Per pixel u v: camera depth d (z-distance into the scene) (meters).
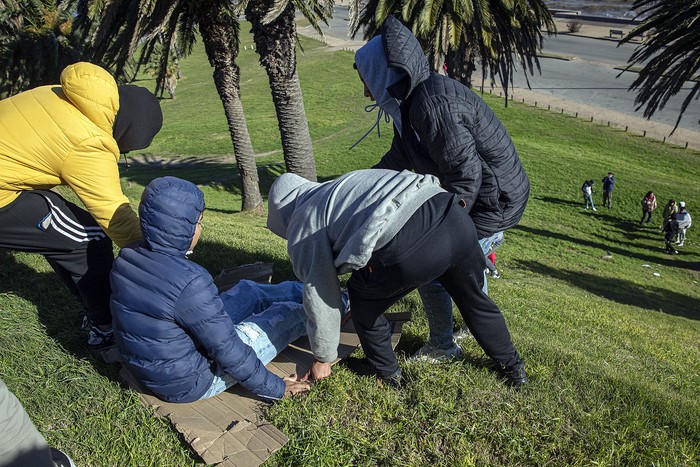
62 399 2.97
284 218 2.84
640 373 4.78
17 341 3.39
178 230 2.66
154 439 2.73
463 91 3.01
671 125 40.69
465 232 2.53
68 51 22.38
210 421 2.80
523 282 16.31
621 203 26.95
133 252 2.72
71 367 3.20
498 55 17.84
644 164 33.25
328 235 2.56
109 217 2.93
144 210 2.65
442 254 2.46
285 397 2.95
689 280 20.27
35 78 22.45
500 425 2.82
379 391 3.06
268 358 3.17
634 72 54.41
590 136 38.06
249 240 6.91
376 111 42.88
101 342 3.34
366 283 2.58
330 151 34.34
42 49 21.94
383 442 2.72
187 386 2.82
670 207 22.59
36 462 1.95
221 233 7.36
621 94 48.16
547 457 2.63
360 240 2.36
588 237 23.48
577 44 67.25
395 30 2.95
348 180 2.58
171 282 2.62
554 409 2.94
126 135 3.05
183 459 2.63
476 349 3.55
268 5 14.13
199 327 2.66
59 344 3.41
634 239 23.66
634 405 3.05
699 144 36.94
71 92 2.80
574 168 31.14
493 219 3.27
